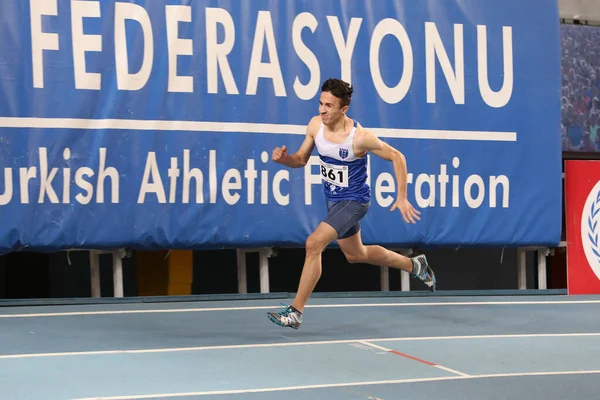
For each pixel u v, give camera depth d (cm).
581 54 2567
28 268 2525
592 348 1512
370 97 2239
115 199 2036
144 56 2058
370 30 2247
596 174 2339
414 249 2345
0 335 1564
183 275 2491
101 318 1786
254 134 2145
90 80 2017
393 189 2253
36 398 1080
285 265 2720
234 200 2128
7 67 1964
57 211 1992
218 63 2120
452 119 2306
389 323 1783
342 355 1406
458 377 1247
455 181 2306
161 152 2070
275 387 1156
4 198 1958
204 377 1218
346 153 1573
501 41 2358
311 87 2194
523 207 2364
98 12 2028
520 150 2364
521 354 1446
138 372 1247
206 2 2114
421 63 2284
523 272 2505
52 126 1991
